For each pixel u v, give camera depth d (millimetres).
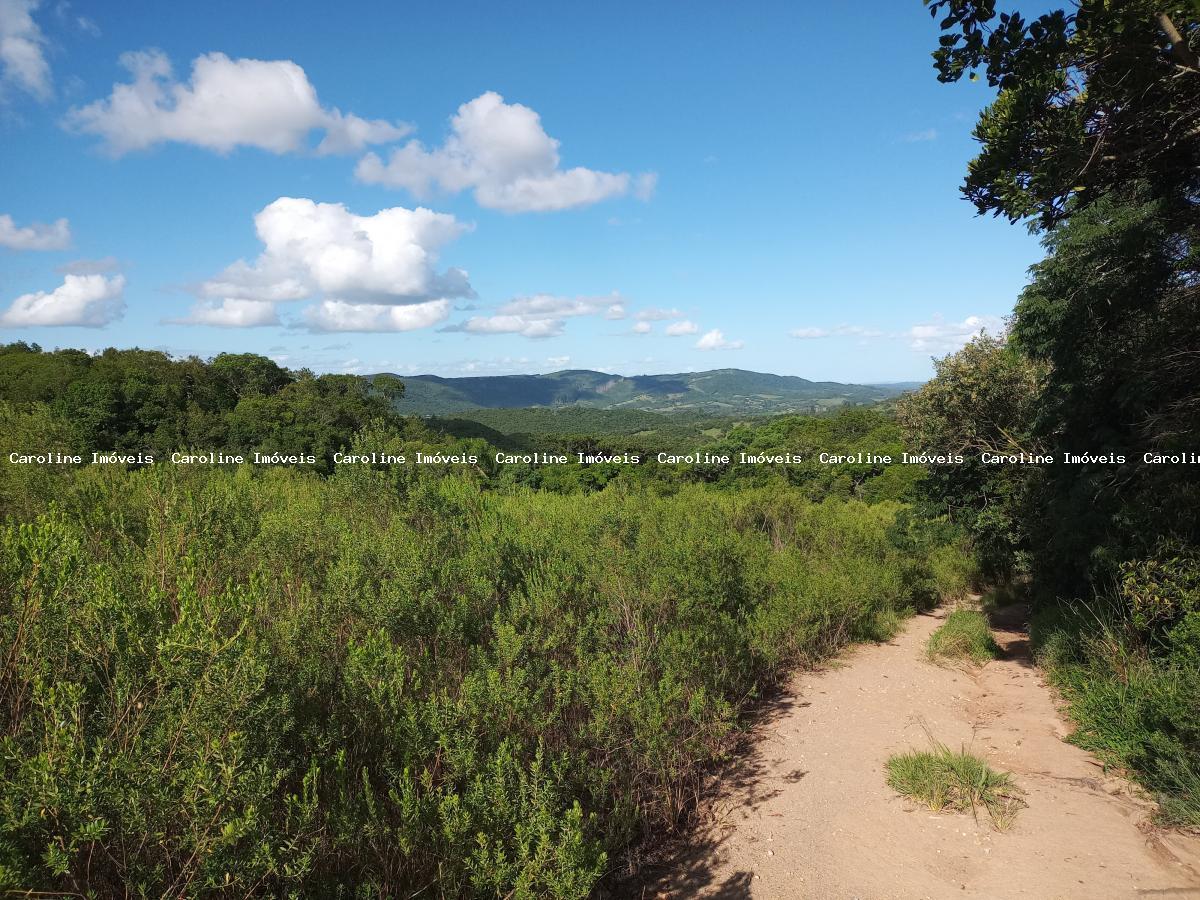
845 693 7375
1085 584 9672
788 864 3918
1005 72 4812
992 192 5797
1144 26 4203
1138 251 7945
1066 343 9570
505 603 5719
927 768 4914
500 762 3119
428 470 8727
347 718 3365
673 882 3775
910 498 23703
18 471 5840
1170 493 7070
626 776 4410
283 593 4648
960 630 9547
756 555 9500
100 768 2051
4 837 1898
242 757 2277
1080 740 5516
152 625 2545
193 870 2143
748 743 5855
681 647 5398
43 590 2580
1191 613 5719
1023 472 13688
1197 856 3721
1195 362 7543
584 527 8109
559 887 2730
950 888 3602
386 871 2840
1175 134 5238
